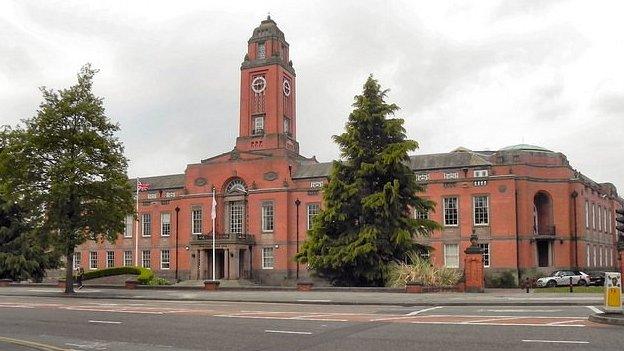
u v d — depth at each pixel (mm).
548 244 56719
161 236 70938
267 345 14047
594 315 17172
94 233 39969
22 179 38125
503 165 56062
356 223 40750
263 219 64812
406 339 14297
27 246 53875
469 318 18688
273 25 75625
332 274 40062
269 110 72875
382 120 40812
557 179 56969
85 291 40844
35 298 34594
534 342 13344
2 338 16109
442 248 57281
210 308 25203
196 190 69125
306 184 63438
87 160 39250
